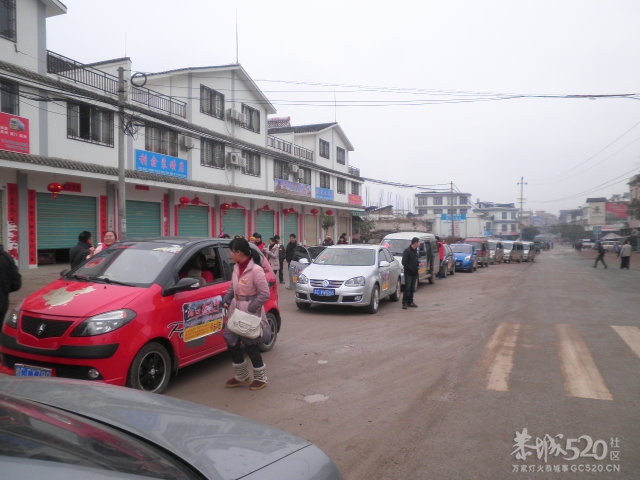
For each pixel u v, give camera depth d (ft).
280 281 55.52
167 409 8.41
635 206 151.02
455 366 21.66
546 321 33.22
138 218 65.36
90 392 8.68
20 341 15.46
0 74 44.42
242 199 89.35
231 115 82.23
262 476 6.61
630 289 54.54
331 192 126.31
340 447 13.38
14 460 5.19
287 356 23.34
